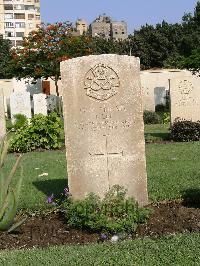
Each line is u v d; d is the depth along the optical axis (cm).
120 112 203
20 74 786
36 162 347
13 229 184
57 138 439
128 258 140
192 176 265
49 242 175
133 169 206
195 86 495
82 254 147
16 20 2750
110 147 204
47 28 746
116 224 179
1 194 183
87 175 204
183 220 193
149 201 218
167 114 725
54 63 751
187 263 134
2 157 186
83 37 765
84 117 202
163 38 1509
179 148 395
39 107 700
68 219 191
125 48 1540
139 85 204
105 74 202
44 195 234
